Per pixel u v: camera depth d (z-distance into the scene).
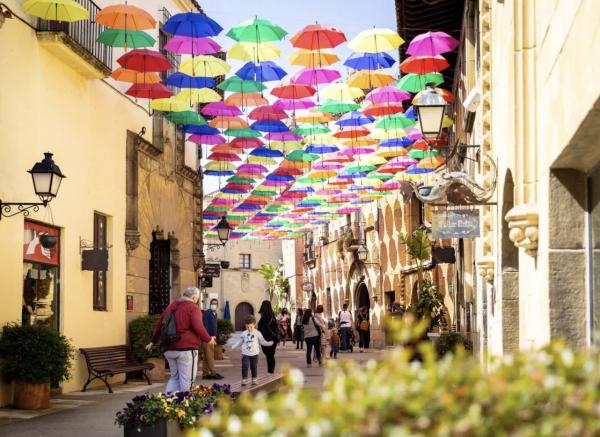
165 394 10.79
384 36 19.28
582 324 8.18
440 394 3.23
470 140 21.30
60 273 18.41
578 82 6.74
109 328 21.20
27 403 15.10
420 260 34.66
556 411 3.25
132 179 23.08
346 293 52.94
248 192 38.56
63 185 18.45
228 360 33.56
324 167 35.09
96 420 13.63
